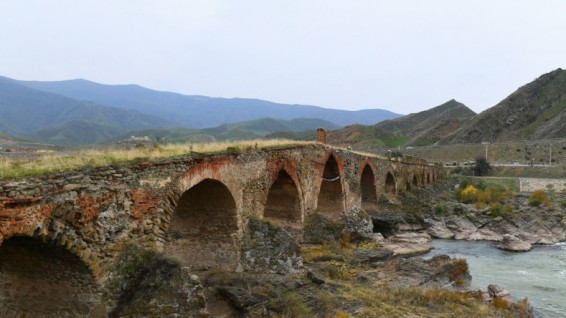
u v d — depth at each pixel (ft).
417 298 74.08
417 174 232.73
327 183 125.49
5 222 34.37
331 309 64.95
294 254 76.74
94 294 44.55
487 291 90.02
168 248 75.41
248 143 84.07
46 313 46.26
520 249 144.87
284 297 64.49
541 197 211.82
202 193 71.41
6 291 47.42
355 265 93.91
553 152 338.54
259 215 81.41
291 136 613.11
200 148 70.54
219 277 67.97
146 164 51.85
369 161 153.58
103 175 46.03
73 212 41.50
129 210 48.96
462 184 268.62
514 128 504.43
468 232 172.45
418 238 145.28
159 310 45.93
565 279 107.65
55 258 43.27
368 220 136.67
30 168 43.24
